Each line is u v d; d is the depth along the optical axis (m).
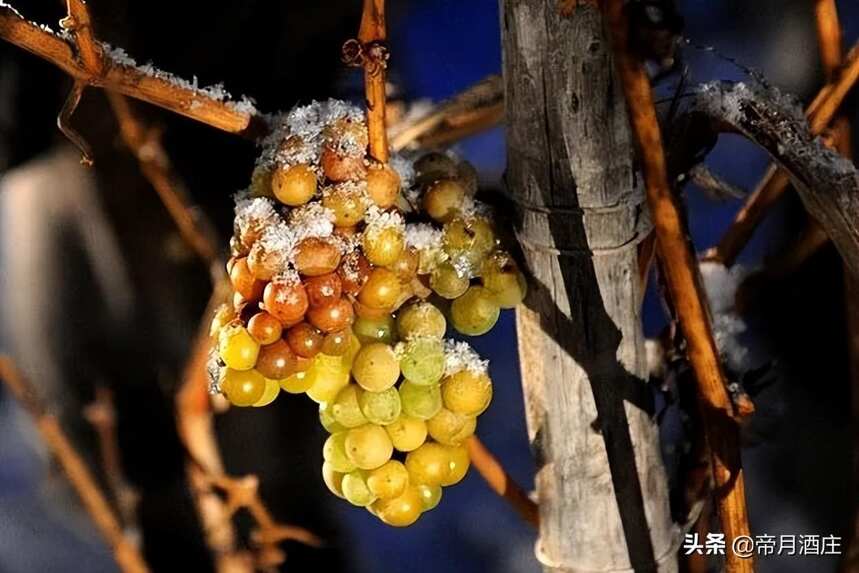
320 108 0.83
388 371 0.80
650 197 0.79
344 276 0.80
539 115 0.83
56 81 1.09
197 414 1.05
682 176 0.86
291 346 0.79
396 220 0.80
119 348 1.18
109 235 1.15
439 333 0.82
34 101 1.10
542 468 0.88
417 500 0.83
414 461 0.82
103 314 1.18
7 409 1.44
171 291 1.16
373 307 0.81
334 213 0.80
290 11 1.06
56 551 1.40
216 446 1.14
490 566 1.51
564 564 0.89
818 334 1.13
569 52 0.82
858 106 0.94
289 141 0.81
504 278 0.84
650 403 0.87
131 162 1.12
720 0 1.43
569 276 0.85
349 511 1.45
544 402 0.87
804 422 1.18
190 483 1.09
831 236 0.84
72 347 1.19
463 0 1.50
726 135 1.36
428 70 1.49
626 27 0.77
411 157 0.88
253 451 1.20
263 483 1.21
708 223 1.36
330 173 0.80
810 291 1.11
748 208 0.94
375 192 0.80
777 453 1.23
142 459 1.18
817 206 0.84
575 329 0.86
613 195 0.84
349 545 1.36
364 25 0.81
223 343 0.80
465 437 0.83
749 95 0.84
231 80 1.07
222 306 0.82
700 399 0.83
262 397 0.81
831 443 1.18
